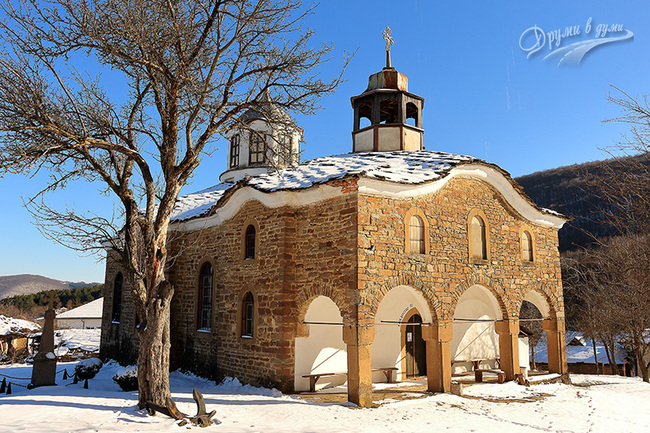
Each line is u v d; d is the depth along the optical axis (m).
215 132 11.15
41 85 10.14
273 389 12.81
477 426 10.12
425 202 13.38
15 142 10.12
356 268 11.61
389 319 15.79
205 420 9.14
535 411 11.94
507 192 15.69
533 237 16.89
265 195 13.74
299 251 13.30
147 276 10.16
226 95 11.08
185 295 17.41
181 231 17.92
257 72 11.45
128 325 20.50
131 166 11.21
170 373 16.73
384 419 10.16
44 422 8.80
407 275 12.55
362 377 11.33
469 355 18.27
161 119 10.88
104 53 10.13
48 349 14.42
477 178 15.07
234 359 14.51
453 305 13.63
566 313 27.97
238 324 14.52
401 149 17.80
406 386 14.41
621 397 14.56
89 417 9.26
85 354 27.17
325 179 12.58
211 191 21.84
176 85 10.42
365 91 18.75
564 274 25.83
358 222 11.80
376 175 12.12
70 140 10.21
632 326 20.27
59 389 13.22
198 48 10.34
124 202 10.84
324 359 13.95
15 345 31.97
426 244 13.19
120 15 9.61
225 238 15.72
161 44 9.88
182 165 10.77
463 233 14.36
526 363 18.83
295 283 13.27
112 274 22.88
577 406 12.89
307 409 10.75
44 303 80.88
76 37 9.68
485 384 14.91
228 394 12.82
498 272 15.26
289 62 11.41
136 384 13.23
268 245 13.81
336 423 9.61
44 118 9.88
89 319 47.06
